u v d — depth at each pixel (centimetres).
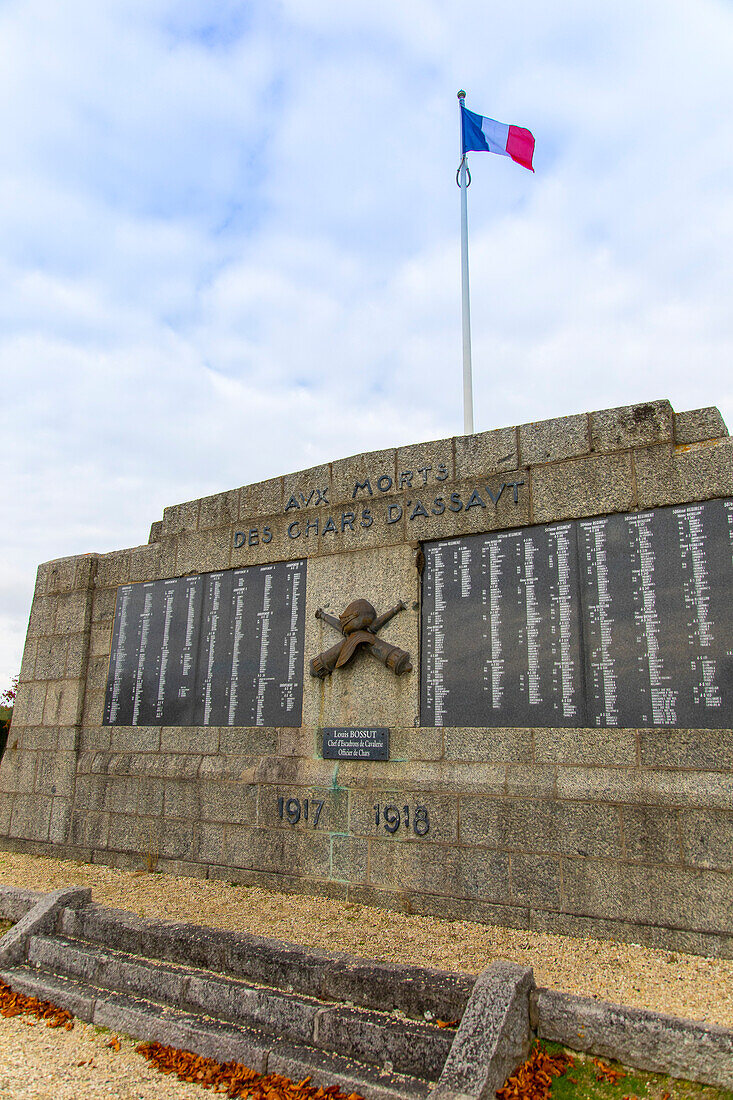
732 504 607
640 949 560
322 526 837
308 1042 425
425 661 728
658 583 627
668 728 596
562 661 656
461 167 1117
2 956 571
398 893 683
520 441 722
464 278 1038
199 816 839
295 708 808
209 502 952
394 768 716
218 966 501
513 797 644
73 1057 439
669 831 575
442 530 748
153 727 921
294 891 748
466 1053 362
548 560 684
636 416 666
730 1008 449
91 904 629
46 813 979
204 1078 409
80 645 1020
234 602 893
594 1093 359
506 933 607
